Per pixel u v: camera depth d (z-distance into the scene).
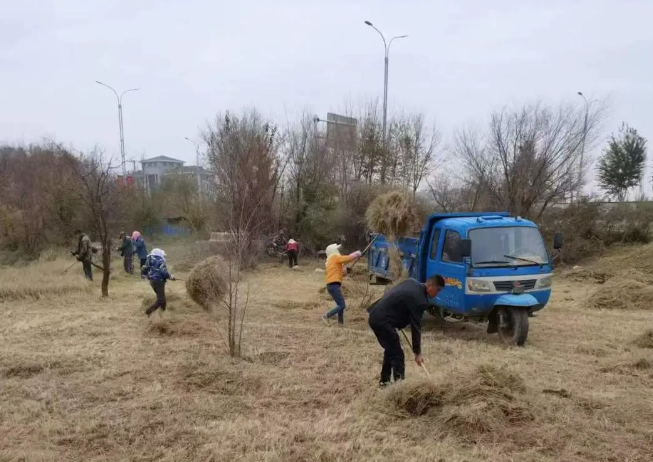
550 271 9.35
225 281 10.43
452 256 9.40
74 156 24.06
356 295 13.67
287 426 5.37
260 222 21.53
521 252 9.26
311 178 25.80
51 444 5.02
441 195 23.83
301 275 19.34
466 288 8.95
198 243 22.67
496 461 4.59
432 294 6.30
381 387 6.39
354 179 26.53
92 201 13.63
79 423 5.45
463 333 10.02
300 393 6.37
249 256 19.20
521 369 7.28
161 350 8.30
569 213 21.55
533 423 5.31
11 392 6.44
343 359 7.83
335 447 4.84
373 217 11.04
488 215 10.19
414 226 10.95
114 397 6.26
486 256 9.05
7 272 16.17
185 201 32.94
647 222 21.47
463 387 5.62
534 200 21.39
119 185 27.94
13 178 26.59
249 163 22.73
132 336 9.28
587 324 10.48
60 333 9.55
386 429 5.25
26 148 35.16
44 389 6.53
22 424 5.50
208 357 7.80
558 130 21.34
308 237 24.97
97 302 12.94
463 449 4.85
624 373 7.18
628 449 4.86
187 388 6.54
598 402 5.95
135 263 21.70
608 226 21.77
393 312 6.32
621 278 15.83
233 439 5.04
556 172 21.61
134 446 4.96
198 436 5.13
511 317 8.93
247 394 6.34
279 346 8.59
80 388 6.57
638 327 10.16
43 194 25.22
